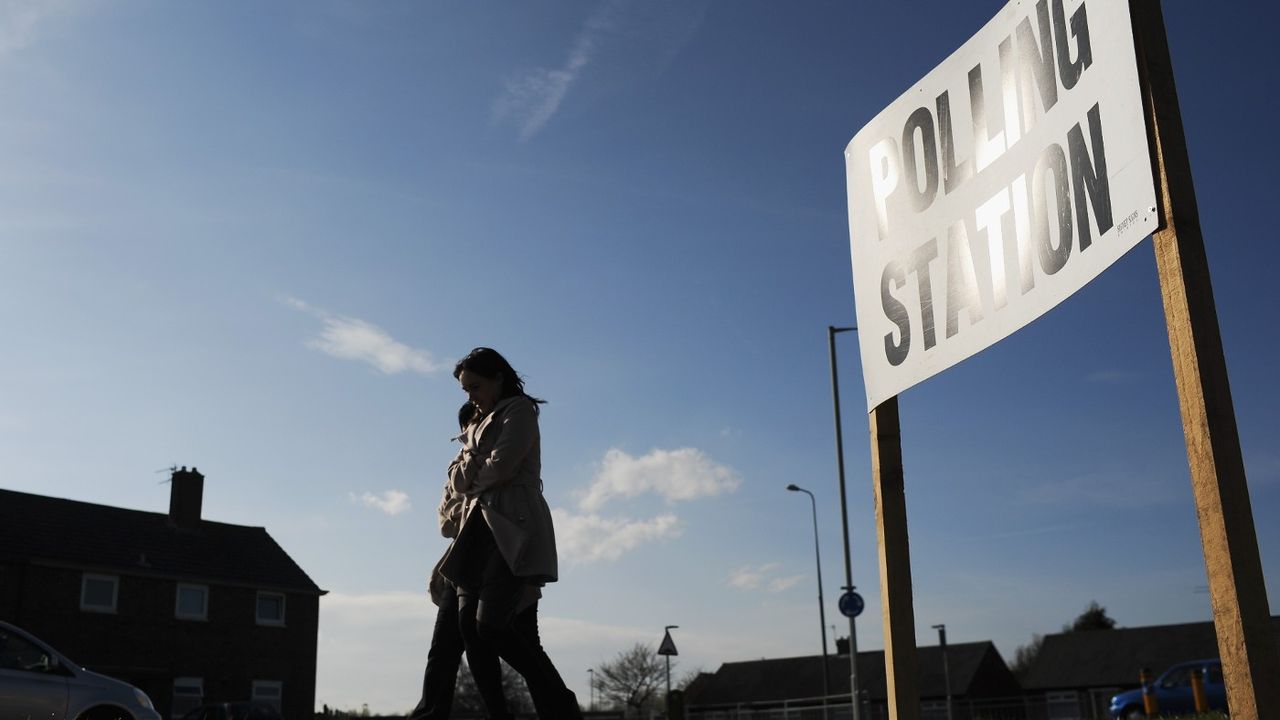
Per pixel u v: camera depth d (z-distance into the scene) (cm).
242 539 4581
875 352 402
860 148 420
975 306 351
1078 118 301
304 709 4409
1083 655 6906
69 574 3828
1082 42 301
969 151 360
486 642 439
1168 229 260
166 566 4138
